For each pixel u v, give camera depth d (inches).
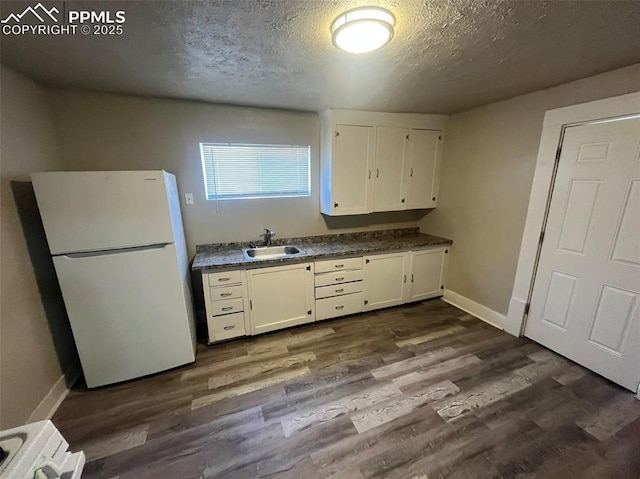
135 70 67.6
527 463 54.9
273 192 113.7
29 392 63.0
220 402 71.2
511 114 95.5
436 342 97.4
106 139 88.4
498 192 103.3
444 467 54.3
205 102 96.5
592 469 53.7
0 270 58.4
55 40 52.2
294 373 82.0
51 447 33.5
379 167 116.5
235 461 56.1
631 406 68.6
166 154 95.6
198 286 107.9
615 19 46.4
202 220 104.9
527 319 98.0
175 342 82.0
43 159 76.3
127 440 60.7
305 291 105.0
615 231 73.5
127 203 69.2
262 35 51.2
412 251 120.6
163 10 43.0
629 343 72.6
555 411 67.4
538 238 91.3
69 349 79.9
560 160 83.4
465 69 68.7
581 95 76.7
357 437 61.0
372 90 84.4
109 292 71.8
